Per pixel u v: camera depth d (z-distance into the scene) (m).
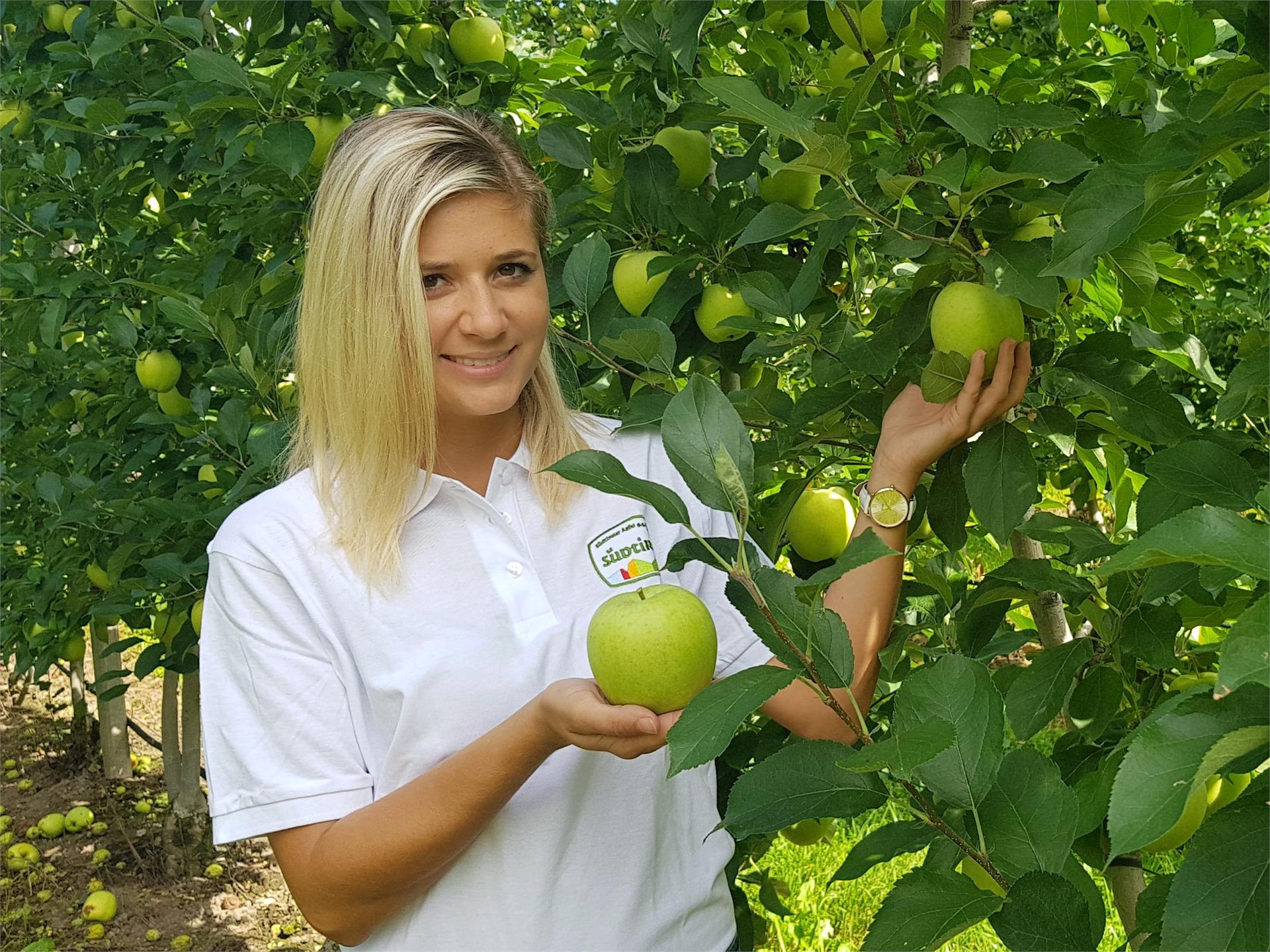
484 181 1.39
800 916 3.34
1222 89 1.26
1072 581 1.67
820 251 1.80
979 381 1.49
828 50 2.56
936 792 1.13
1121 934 2.74
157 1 3.13
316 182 2.77
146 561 3.01
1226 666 0.69
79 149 3.56
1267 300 2.69
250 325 2.66
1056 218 1.63
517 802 1.44
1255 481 1.16
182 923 4.31
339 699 1.44
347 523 1.44
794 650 1.09
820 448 2.27
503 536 1.49
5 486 4.04
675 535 1.62
